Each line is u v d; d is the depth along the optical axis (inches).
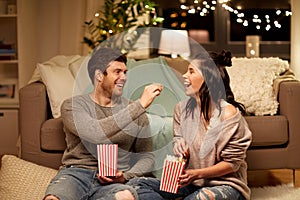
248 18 188.1
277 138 121.6
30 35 178.7
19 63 170.9
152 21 156.5
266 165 122.9
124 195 84.0
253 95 128.3
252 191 121.2
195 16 189.3
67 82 127.8
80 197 87.7
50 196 83.9
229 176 93.0
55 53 187.6
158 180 93.5
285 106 123.9
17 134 170.6
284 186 125.1
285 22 187.2
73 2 176.6
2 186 105.2
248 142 92.7
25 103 119.8
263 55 188.5
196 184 92.5
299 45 164.9
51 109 124.1
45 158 119.9
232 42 190.1
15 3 182.2
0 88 181.0
